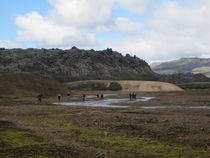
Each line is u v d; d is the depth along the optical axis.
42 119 43.34
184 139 27.16
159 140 27.33
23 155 18.61
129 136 29.34
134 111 54.59
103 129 33.62
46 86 133.12
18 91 114.00
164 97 112.44
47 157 18.42
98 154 20.39
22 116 47.78
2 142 22.77
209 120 39.16
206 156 21.19
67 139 27.17
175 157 20.84
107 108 63.16
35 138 26.12
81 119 42.28
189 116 44.97
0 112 53.97
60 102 91.31
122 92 185.50
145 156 21.08
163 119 40.50
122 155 21.27
